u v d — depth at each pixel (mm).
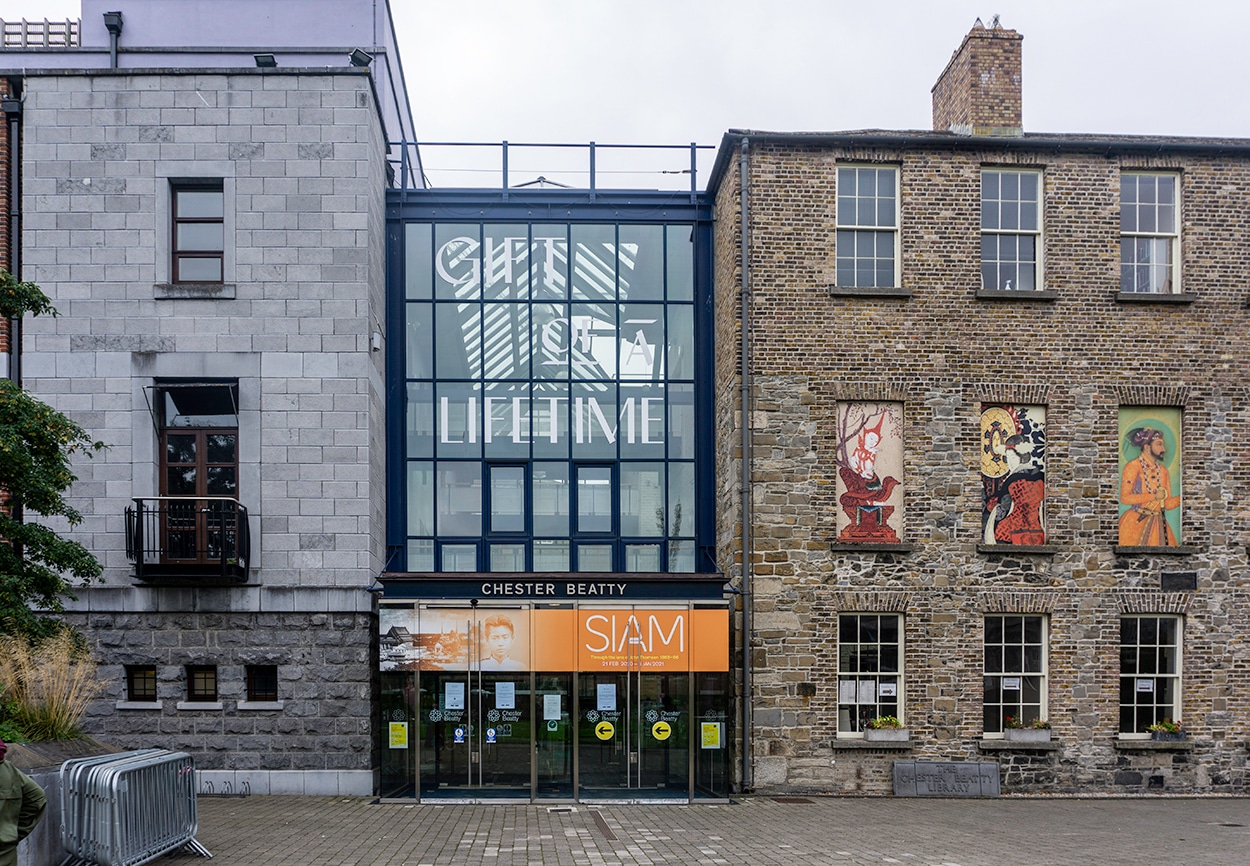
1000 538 16797
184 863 10750
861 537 16641
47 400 16172
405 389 18391
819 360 16766
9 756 9789
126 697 15945
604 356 18719
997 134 17547
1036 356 17000
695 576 16188
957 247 17078
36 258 16359
